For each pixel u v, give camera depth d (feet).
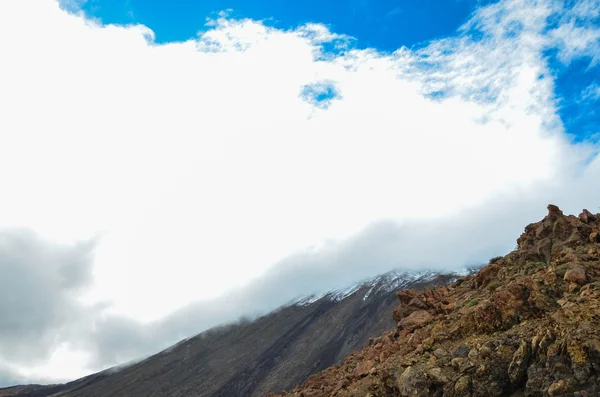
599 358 43.14
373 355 92.68
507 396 49.57
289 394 100.89
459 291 100.99
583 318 48.65
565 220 87.35
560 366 45.21
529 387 46.73
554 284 62.54
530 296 61.41
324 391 85.46
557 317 50.88
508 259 97.04
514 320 60.39
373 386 67.21
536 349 49.70
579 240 80.69
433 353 63.46
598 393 41.27
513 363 50.24
